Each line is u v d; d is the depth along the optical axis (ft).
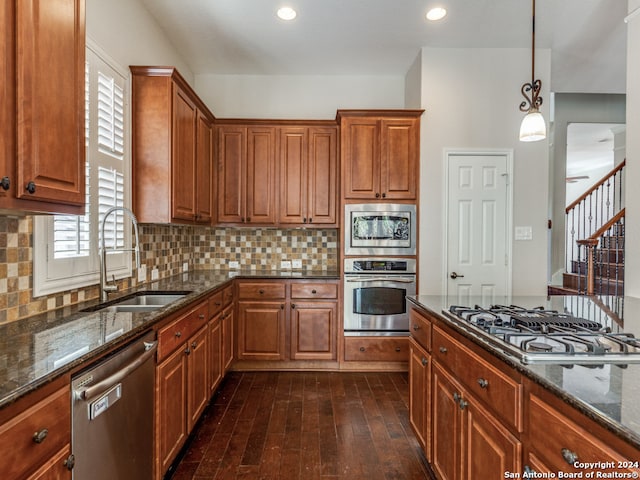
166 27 9.64
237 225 11.39
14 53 3.58
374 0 8.54
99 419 3.83
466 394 4.49
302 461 6.45
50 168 4.07
